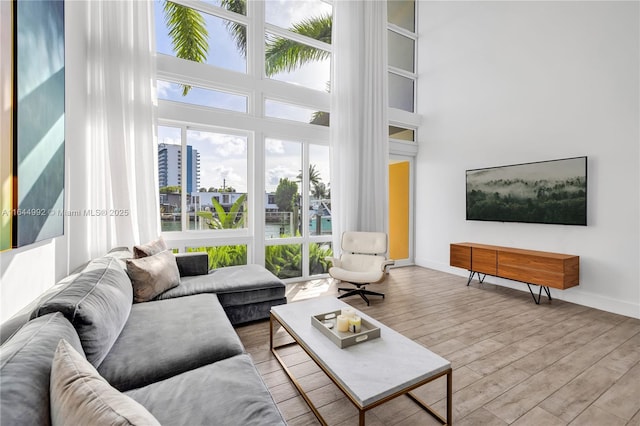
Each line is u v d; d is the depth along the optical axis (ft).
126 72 10.14
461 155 15.55
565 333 8.71
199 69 11.82
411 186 18.21
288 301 11.72
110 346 4.72
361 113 15.34
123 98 10.12
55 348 3.14
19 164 4.70
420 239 17.95
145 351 4.90
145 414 2.27
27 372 2.59
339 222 14.60
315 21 15.10
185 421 3.33
